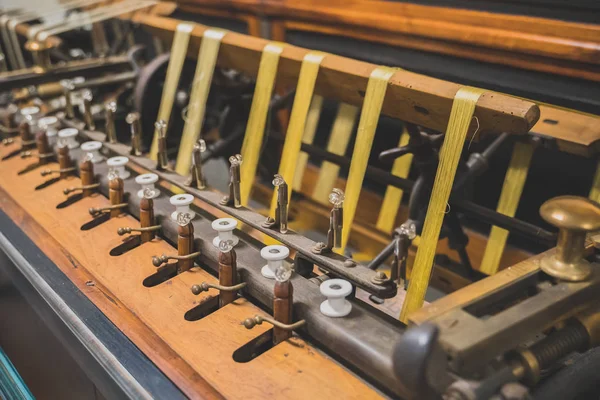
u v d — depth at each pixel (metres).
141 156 1.61
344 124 2.04
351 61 1.38
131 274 1.24
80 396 1.28
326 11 1.98
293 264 1.19
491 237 1.78
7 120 2.02
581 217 0.90
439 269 1.85
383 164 2.23
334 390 0.93
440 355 0.76
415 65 1.84
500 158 1.87
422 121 1.31
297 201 2.28
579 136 1.36
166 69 2.16
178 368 1.02
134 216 1.47
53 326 1.26
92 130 1.81
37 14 2.77
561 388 0.96
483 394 0.78
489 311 0.98
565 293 0.91
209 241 1.25
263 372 0.96
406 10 1.77
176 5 2.62
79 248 1.35
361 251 2.12
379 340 0.94
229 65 1.79
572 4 1.43
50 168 1.77
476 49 1.65
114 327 1.13
